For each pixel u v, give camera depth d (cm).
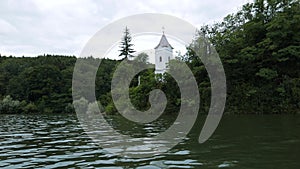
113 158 727
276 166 600
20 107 5384
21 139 1195
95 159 718
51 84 5869
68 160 711
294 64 2605
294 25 2559
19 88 6103
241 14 3050
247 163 632
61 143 1041
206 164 634
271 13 2817
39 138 1220
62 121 2594
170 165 632
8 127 1945
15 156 781
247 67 2694
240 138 1037
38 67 6250
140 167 617
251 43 2795
